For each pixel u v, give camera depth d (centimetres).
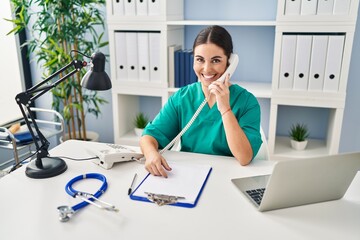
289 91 222
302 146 241
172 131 159
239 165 134
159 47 240
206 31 142
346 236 90
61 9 240
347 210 102
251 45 259
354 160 97
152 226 94
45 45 269
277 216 99
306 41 211
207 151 152
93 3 267
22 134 223
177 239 88
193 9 262
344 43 206
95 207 104
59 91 259
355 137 256
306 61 215
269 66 260
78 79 261
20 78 284
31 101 124
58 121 288
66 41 254
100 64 124
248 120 146
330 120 240
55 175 125
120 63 252
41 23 250
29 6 261
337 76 212
